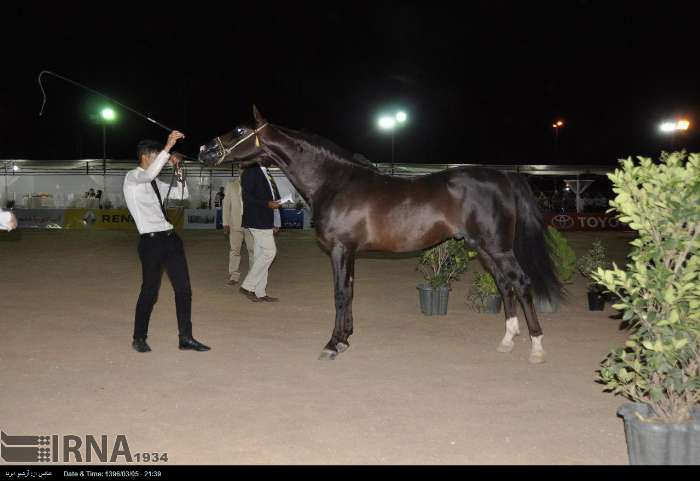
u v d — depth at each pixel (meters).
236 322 8.26
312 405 5.16
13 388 5.57
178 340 7.22
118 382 5.74
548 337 7.43
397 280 11.85
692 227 3.82
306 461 4.13
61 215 26.56
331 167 6.67
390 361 6.44
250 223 9.46
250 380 5.81
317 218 6.73
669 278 3.65
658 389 3.68
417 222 6.46
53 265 14.02
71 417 4.91
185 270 6.82
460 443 4.42
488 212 6.38
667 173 3.88
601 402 5.25
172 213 26.66
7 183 30.11
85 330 7.74
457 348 6.96
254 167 9.45
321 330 7.82
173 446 4.38
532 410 5.06
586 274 9.02
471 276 12.24
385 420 4.84
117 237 21.69
